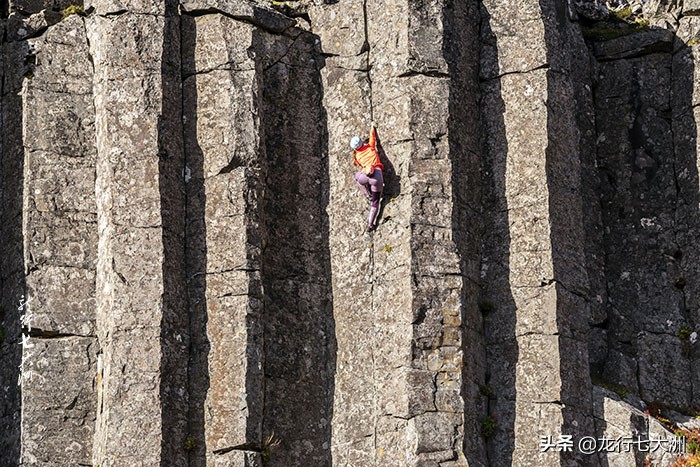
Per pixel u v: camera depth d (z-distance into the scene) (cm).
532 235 6322
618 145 6956
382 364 6075
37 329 6028
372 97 6438
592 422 6181
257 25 6456
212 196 6144
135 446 5797
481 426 6116
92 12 6469
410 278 6088
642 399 6500
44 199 6197
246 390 5919
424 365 6006
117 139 6122
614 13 7206
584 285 6362
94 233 6197
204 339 6009
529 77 6525
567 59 6638
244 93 6262
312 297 6275
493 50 6606
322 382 6203
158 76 6222
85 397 6003
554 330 6181
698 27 7012
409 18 6397
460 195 6328
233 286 6034
